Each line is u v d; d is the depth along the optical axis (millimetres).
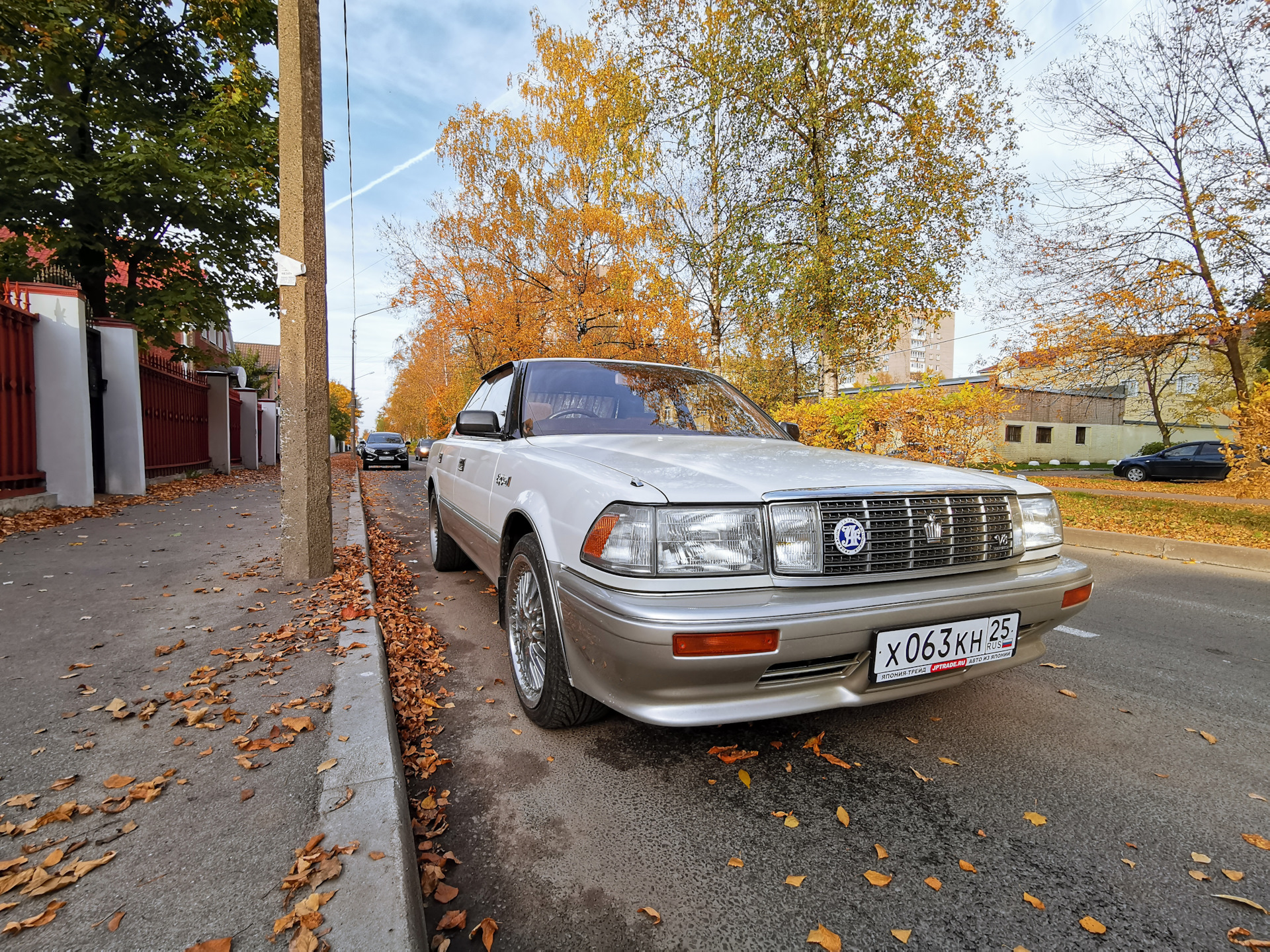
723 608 1750
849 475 2119
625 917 1505
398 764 1979
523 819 1887
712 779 2113
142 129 12016
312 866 1476
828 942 1414
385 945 1244
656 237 12992
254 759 1976
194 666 2754
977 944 1434
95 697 2430
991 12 9539
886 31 9703
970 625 2053
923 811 1945
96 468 8984
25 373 6992
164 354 15664
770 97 10328
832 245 10125
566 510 2170
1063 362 13406
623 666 1798
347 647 2881
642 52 11359
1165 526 7812
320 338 4316
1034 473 24141
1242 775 2172
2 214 10734
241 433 19469
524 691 2586
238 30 12539
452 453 4527
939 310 10797
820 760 2246
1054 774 2172
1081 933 1470
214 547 5441
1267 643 3646
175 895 1395
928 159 9938
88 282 12023
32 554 5012
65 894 1393
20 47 10734
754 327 11883
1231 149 11797
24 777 1861
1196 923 1505
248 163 12039
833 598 1859
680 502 1846
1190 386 27594
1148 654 3434
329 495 4402
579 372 3619
